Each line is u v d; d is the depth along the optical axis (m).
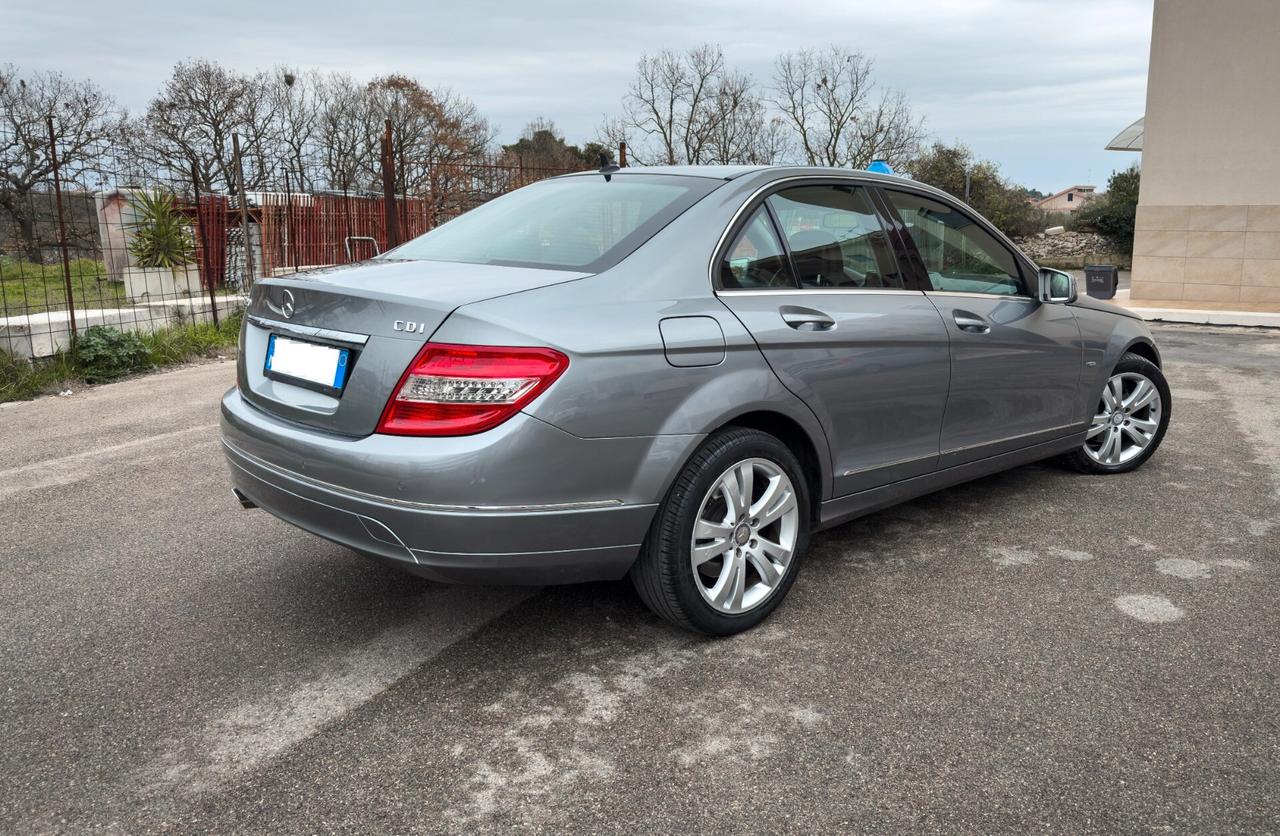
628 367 2.42
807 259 3.02
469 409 2.26
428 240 3.27
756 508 2.81
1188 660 2.66
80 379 7.37
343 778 2.11
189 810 1.99
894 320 3.17
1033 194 51.16
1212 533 3.77
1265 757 2.17
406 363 2.30
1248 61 11.84
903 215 3.44
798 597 3.13
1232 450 5.16
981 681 2.54
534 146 39.50
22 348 7.19
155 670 2.61
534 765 2.16
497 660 2.68
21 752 2.20
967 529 3.83
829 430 2.98
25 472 4.67
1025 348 3.78
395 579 3.29
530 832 1.92
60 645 2.76
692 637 2.83
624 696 2.47
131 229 11.25
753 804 2.01
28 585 3.21
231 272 12.68
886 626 2.90
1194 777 2.10
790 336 2.81
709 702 2.44
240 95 39.22
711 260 2.74
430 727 2.32
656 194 2.97
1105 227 40.22
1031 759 2.17
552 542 2.38
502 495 2.27
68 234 9.23
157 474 4.63
